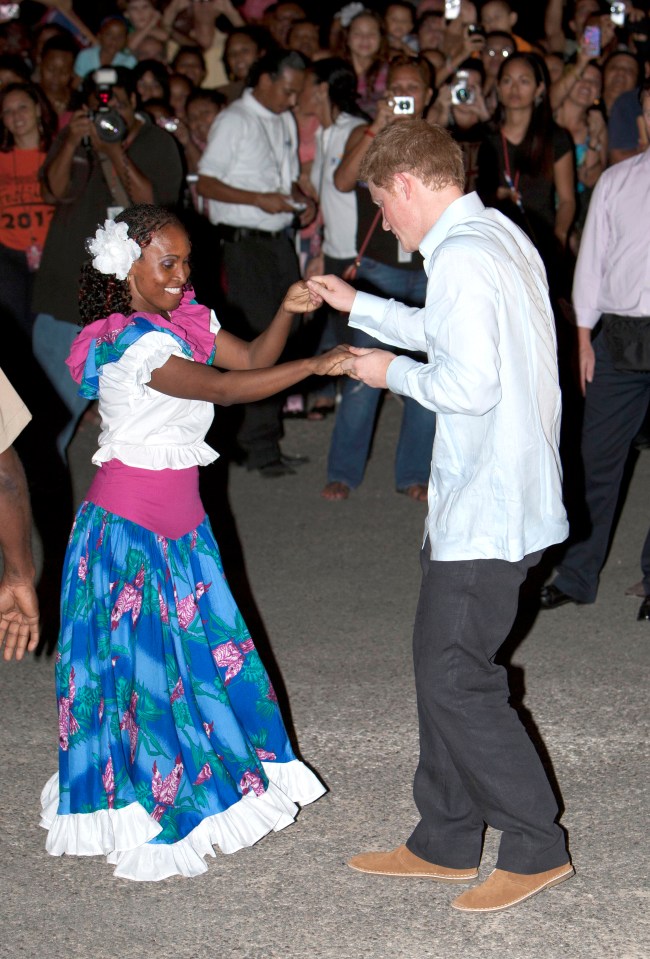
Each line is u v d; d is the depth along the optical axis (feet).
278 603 17.53
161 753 11.08
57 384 20.53
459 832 10.92
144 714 11.02
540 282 10.30
